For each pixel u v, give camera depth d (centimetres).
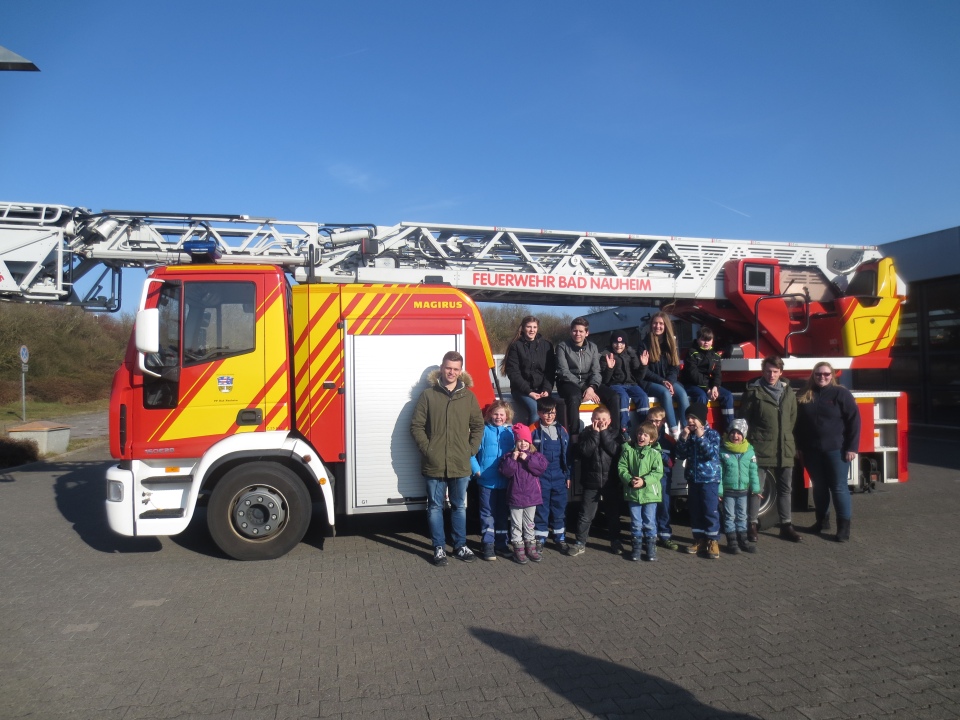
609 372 711
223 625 467
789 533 693
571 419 671
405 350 645
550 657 412
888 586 545
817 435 689
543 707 351
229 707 353
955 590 535
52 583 562
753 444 691
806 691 367
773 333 908
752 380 820
